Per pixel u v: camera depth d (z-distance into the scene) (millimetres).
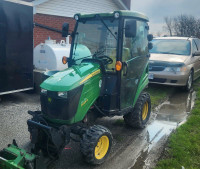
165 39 9094
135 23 3568
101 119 5477
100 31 4129
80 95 3430
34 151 3379
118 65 3703
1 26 6020
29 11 6633
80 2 11680
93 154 3404
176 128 5023
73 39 4465
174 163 3674
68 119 3354
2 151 2990
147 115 5254
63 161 3738
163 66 7598
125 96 4191
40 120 3480
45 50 7750
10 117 5410
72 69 3799
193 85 9062
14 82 6625
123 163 3734
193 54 8219
